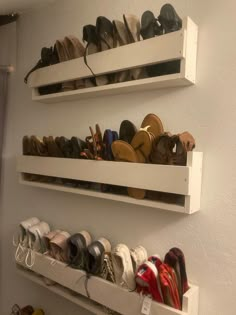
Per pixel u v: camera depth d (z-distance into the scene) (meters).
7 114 1.45
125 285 0.85
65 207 1.19
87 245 1.02
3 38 1.45
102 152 0.90
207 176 0.81
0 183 1.46
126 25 0.84
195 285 0.84
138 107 0.95
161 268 0.77
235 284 0.77
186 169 0.72
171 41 0.75
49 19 1.25
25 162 1.14
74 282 0.98
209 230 0.81
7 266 1.48
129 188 0.86
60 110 1.20
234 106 0.77
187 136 0.77
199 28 0.83
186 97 0.85
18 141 1.40
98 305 0.99
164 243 0.90
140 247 0.93
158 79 0.80
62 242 1.05
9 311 1.48
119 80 0.90
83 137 1.11
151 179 0.77
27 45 1.34
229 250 0.78
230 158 0.78
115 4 1.02
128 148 0.82
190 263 0.85
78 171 0.95
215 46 0.80
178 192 0.73
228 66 0.78
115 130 1.02
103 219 1.06
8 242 1.47
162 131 0.82
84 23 1.12
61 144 1.02
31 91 1.31
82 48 1.00
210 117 0.81
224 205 0.79
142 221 0.95
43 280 1.16
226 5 0.78
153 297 0.80
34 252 1.13
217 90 0.80
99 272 0.94
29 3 1.24
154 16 0.88
